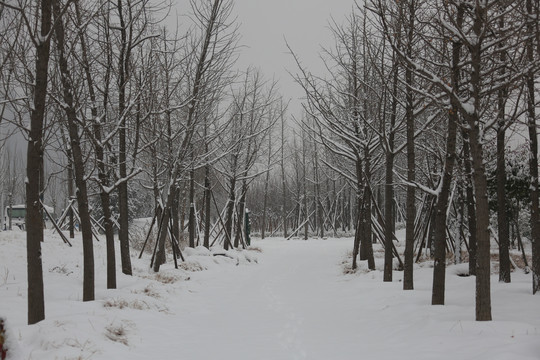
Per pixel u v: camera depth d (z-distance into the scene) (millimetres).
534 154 10312
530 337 5898
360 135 17656
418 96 11664
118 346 6555
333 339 7508
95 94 12312
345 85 18688
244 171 26797
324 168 49000
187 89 18328
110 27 11750
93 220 20812
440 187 9320
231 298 12469
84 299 9367
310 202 54375
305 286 14852
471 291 10938
